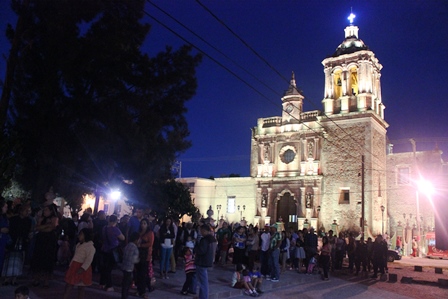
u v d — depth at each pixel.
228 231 20.33
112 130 18.48
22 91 17.62
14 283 11.02
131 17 19.42
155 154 20.31
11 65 15.80
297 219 45.41
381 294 16.23
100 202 50.06
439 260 38.34
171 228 14.82
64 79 17.41
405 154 50.34
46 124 17.64
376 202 43.41
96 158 18.88
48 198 12.14
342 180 44.12
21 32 16.38
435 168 48.53
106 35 17.91
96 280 12.95
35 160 17.89
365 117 44.00
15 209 11.91
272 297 13.72
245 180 50.59
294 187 46.62
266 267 17.20
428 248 41.69
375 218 42.75
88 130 17.92
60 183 18.02
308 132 46.94
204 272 10.99
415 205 48.31
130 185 21.23
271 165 48.78
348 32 50.28
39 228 11.00
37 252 10.88
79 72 17.61
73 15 17.56
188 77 21.05
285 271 19.70
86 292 11.02
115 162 20.25
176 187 40.72
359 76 45.88
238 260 17.80
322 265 19.06
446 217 8.79
